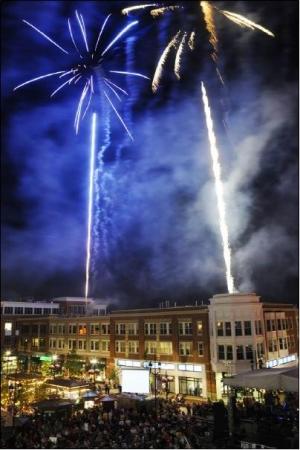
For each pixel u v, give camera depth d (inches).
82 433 1056.8
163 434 917.2
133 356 2471.7
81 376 2667.3
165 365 2287.2
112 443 957.8
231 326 2025.1
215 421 947.3
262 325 2103.8
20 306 3713.1
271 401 1238.9
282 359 2358.5
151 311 2418.8
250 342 2025.1
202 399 2017.7
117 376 2486.5
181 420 1130.7
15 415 1686.8
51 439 1007.6
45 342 3149.6
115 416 1258.6
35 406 1557.6
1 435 1369.3
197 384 2135.8
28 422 1353.3
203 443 935.0
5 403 2162.9
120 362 2539.4
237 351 2006.6
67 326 2982.3
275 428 865.5
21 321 3442.4
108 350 2647.6
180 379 2213.3
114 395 1710.1
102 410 1395.2
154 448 886.4
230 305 2047.2
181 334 2246.6
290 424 912.9
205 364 2096.5
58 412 1531.7
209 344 2110.0
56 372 2770.7
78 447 961.5
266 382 887.1
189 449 858.8
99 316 2755.9
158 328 2367.1
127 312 2578.7
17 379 2427.4
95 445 961.5
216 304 2097.7
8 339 3432.6
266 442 853.2
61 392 2012.8
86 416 1290.6
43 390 2085.4
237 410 1094.4
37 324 3267.7
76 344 2883.9
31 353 3270.2
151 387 2262.6
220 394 2026.3
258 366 1984.5
